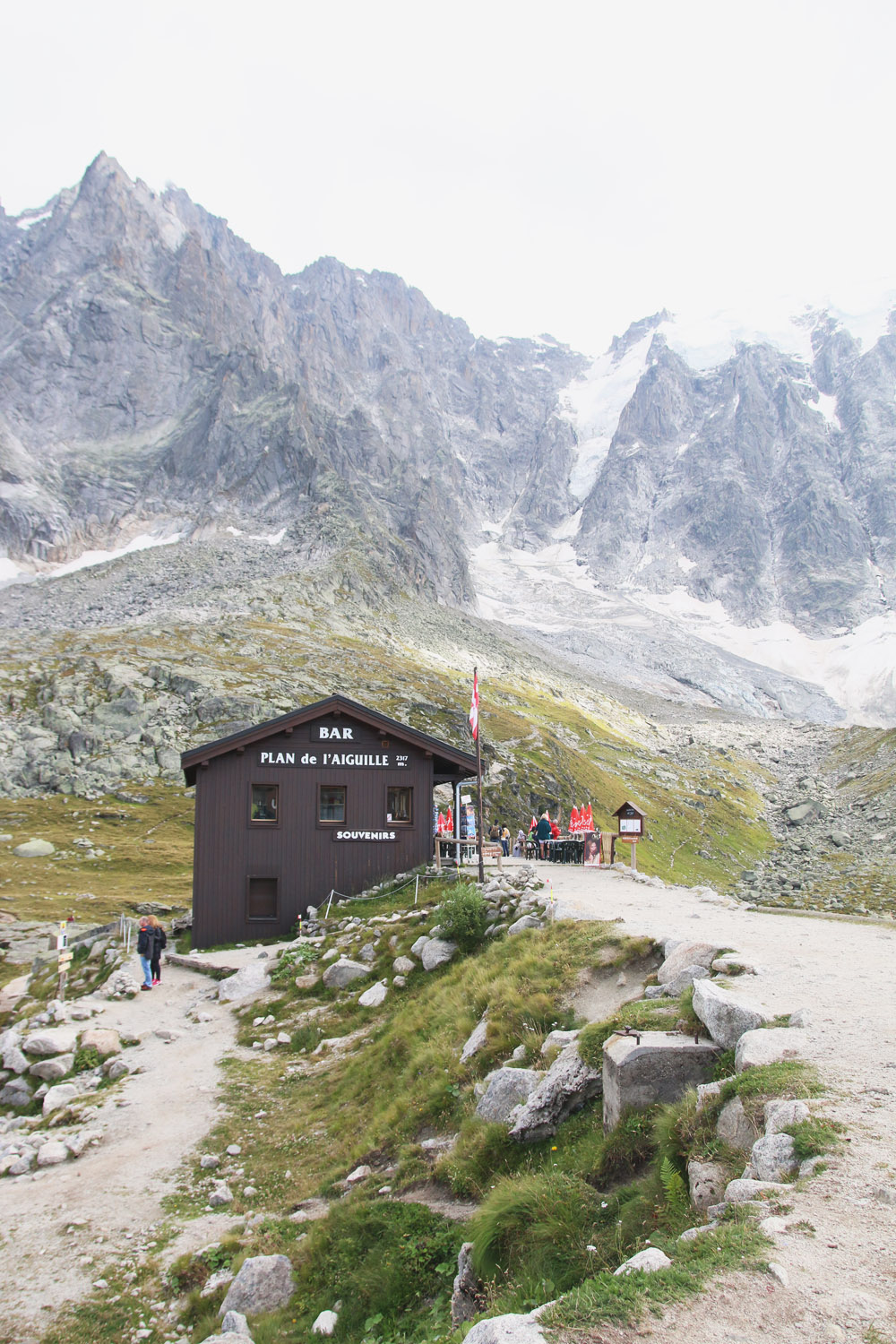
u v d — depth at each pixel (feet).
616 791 415.85
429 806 117.19
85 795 284.00
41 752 305.32
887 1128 21.98
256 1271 33.53
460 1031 50.31
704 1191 22.90
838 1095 24.34
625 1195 26.50
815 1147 21.44
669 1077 30.25
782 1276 16.16
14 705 344.08
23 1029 76.18
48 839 239.71
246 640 510.99
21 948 146.20
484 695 513.45
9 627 624.18
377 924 88.28
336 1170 42.55
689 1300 15.99
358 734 116.47
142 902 180.86
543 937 56.59
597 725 595.88
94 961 107.45
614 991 45.39
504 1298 24.08
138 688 365.20
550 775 369.50
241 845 112.06
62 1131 54.34
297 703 374.22
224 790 112.68
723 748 629.92
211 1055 66.85
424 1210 33.65
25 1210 43.21
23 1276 36.86
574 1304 16.55
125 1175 46.80
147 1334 32.40
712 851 368.89
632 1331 15.29
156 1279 35.91
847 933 52.95
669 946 45.62
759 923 58.08
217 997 82.69
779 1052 28.22
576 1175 28.96
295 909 111.65
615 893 80.79
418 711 411.75
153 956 91.40
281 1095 56.80
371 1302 30.12
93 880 206.39
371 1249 32.78
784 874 323.16
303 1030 68.13
